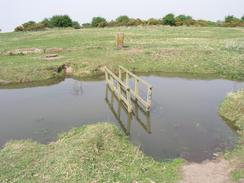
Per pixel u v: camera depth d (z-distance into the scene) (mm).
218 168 8453
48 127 12352
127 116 13703
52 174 7723
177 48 26812
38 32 44406
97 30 44656
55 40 34156
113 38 34562
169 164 8742
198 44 29484
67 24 59656
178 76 21766
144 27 50219
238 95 14438
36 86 19469
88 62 22984
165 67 23109
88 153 8617
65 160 8234
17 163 8352
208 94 17172
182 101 15789
